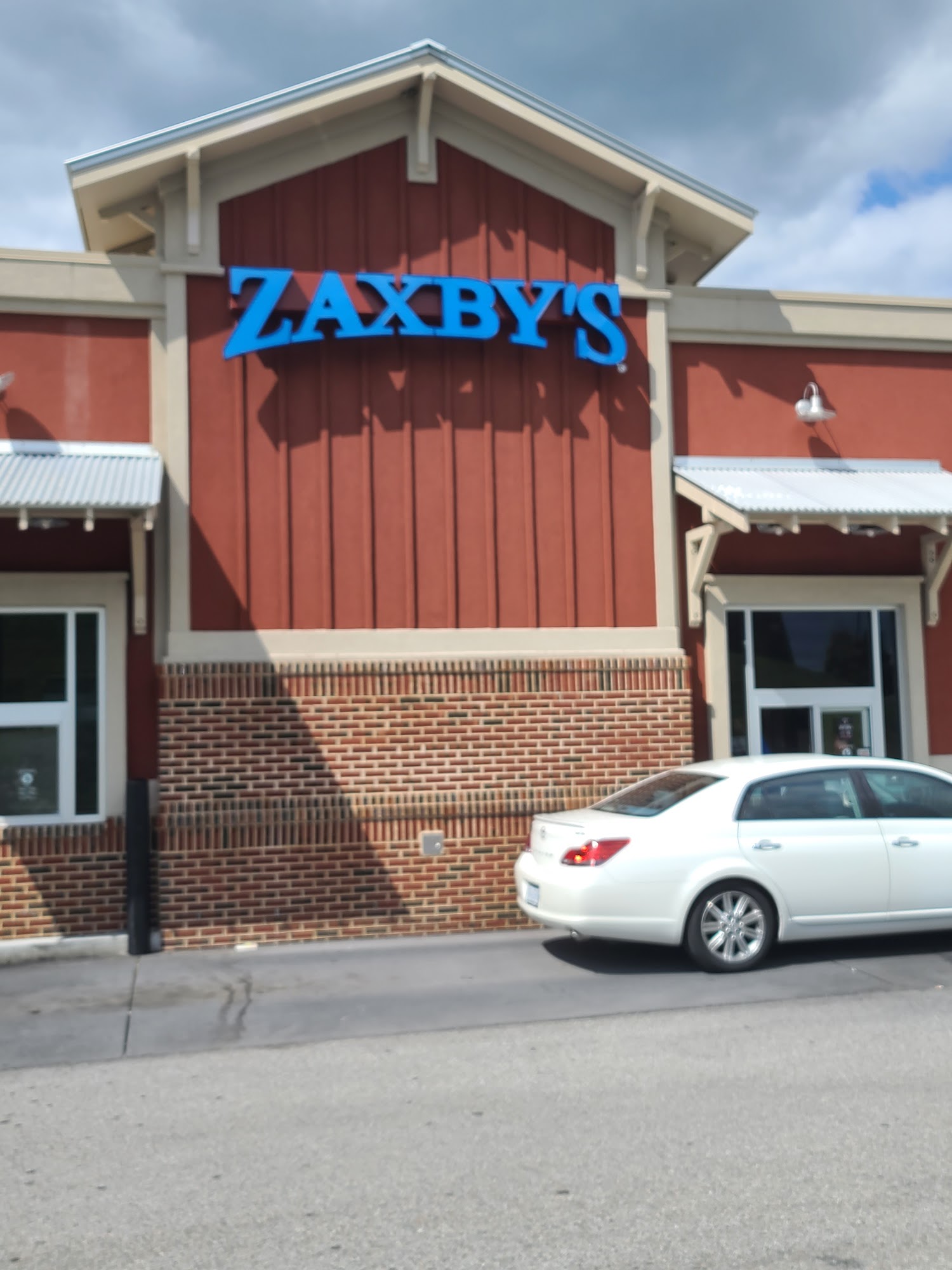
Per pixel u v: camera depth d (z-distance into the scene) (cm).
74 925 1022
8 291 1070
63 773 1045
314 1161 518
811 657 1227
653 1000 790
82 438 1077
